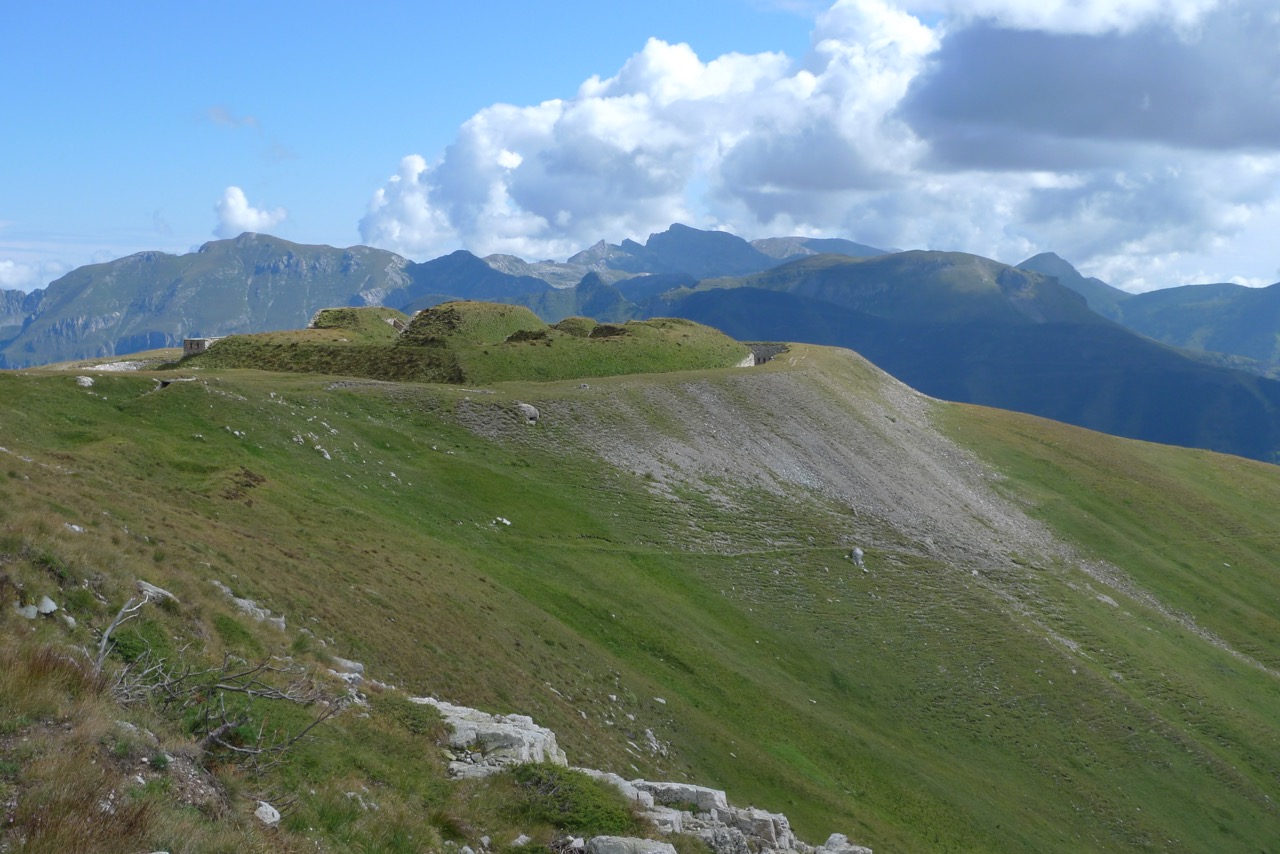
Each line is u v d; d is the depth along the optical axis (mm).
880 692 78375
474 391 108125
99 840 14141
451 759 28188
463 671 44469
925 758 70938
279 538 51750
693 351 160875
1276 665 113812
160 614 25906
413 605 49781
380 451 84625
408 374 127250
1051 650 94250
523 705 44781
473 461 91312
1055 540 132500
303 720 24422
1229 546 146375
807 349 198375
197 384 75750
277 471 67062
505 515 80938
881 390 179875
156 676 21844
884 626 88688
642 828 26922
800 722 66312
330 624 40500
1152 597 124188
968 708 80438
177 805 16328
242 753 20312
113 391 70875
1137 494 159000
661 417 116750
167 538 38344
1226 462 186500
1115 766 78625
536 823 25500
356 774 23141
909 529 115000
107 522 34250
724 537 95125
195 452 64625
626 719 53344
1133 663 99000
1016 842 62312
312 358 133750
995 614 98750
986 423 182000
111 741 17016
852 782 61406
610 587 74750
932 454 149750
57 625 21969
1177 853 70188
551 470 95938
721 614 79812
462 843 22734
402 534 64375
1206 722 91188
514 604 60938
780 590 88062
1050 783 74250
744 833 32312
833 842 35969
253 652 28234
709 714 61906
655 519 93188
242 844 16016
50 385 67500
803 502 110812
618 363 144750
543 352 139375
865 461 131375
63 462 50594
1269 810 78500
